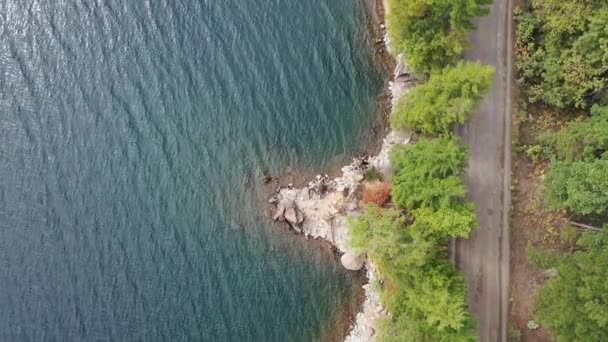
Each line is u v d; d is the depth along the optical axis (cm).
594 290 3728
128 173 5706
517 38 5034
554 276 4459
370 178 5300
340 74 5659
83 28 6028
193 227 5562
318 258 5391
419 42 4638
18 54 6019
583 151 4375
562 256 4153
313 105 5650
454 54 4688
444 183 4266
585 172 4166
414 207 4519
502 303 4834
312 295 5369
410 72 5281
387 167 5291
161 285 5497
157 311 5462
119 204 5656
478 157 4994
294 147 5581
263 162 5594
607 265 3762
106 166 5734
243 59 5825
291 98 5694
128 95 5853
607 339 3666
